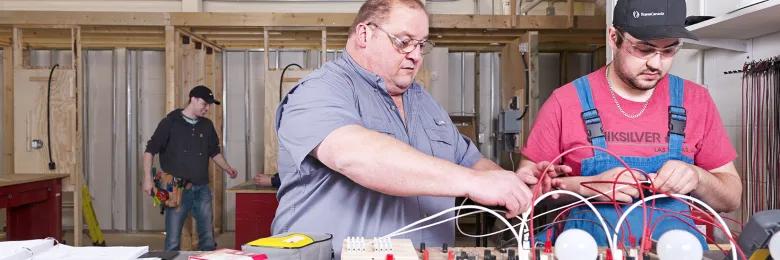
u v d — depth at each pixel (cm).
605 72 170
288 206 143
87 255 119
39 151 514
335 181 138
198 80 626
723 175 165
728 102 242
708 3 237
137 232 687
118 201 688
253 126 695
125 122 684
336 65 143
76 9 645
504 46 662
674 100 166
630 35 149
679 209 149
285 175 143
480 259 113
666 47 149
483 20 543
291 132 126
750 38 230
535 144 174
